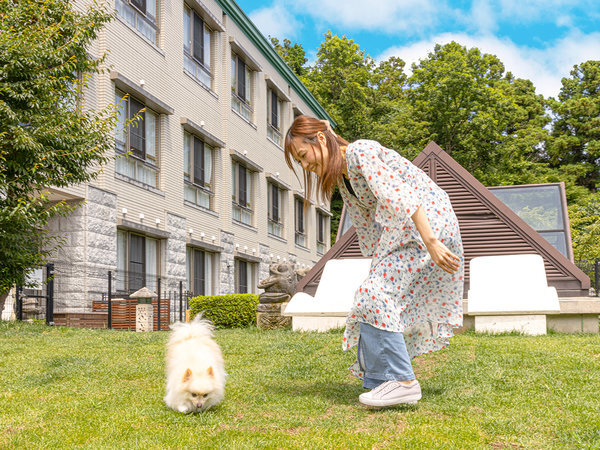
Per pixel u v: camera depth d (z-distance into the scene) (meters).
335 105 44.47
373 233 4.54
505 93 54.38
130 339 8.82
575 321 8.77
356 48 46.31
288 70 30.44
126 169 16.22
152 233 17.02
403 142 42.00
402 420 3.94
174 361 4.41
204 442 3.52
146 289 14.27
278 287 10.63
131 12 16.78
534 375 5.19
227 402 4.60
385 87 46.91
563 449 3.37
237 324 12.63
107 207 14.98
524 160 47.81
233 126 23.88
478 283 9.17
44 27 11.01
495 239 10.66
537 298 8.68
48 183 10.89
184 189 19.77
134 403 4.65
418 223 3.87
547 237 11.44
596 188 51.56
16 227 10.62
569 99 56.47
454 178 11.10
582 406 4.21
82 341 8.63
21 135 9.97
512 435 3.62
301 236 33.53
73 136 11.05
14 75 10.50
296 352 7.00
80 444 3.59
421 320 4.27
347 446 3.39
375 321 4.08
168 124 18.45
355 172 4.13
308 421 4.00
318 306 9.59
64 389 5.29
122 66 15.98
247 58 25.52
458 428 3.70
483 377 5.15
